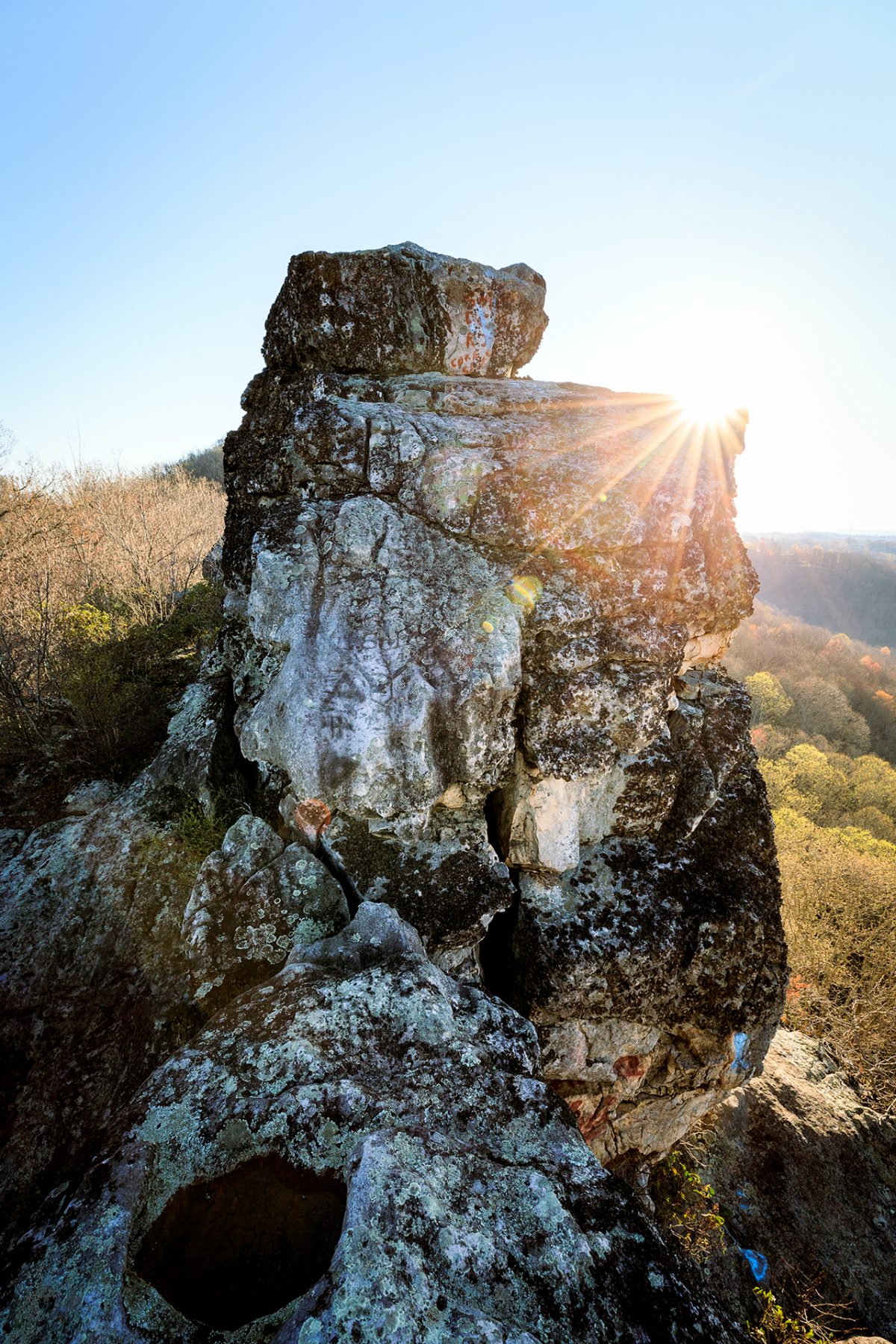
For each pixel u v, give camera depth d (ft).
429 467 11.01
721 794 13.39
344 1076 6.79
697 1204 15.83
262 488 12.78
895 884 37.65
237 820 11.48
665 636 11.44
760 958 12.35
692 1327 5.23
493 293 13.67
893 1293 15.38
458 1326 4.47
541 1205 5.70
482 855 10.91
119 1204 5.62
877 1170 17.90
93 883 11.39
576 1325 4.93
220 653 15.06
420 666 10.11
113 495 43.16
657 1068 12.76
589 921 11.43
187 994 9.91
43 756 14.64
